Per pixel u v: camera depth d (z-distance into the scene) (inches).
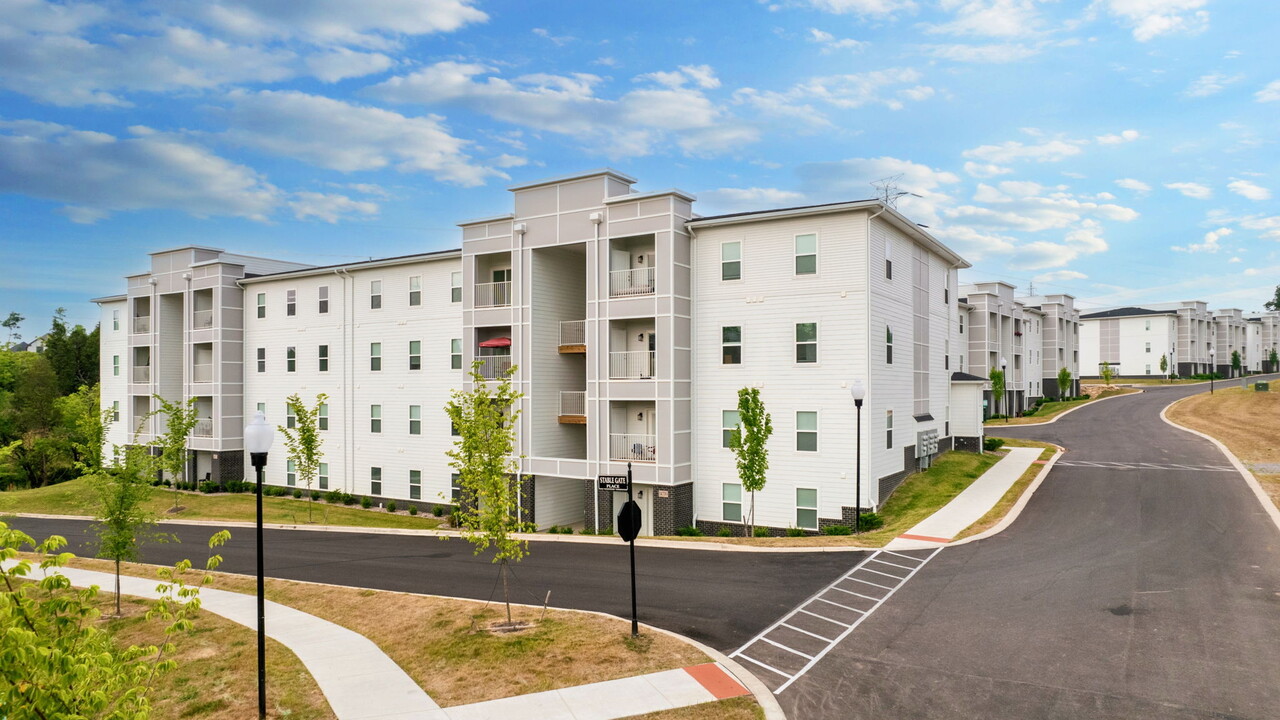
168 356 1803.6
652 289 1079.6
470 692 446.0
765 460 922.1
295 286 1587.1
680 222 1050.7
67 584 259.4
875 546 784.9
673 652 496.7
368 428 1467.8
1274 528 788.6
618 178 1110.4
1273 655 477.1
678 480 1035.3
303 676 483.8
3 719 208.1
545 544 899.4
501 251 1194.0
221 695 461.1
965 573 679.1
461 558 840.3
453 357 1354.6
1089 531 812.6
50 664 219.8
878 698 432.5
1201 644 497.4
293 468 1581.0
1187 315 3592.5
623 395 1067.3
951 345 1489.9
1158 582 630.5
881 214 982.4
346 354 1502.2
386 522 1280.8
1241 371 4069.9
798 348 1002.1
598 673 464.8
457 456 593.6
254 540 1023.0
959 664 476.7
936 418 1342.3
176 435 1408.7
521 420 1154.7
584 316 1268.5
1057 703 420.2
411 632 561.6
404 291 1424.7
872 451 970.1
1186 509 890.7
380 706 433.1
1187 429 1683.1
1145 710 409.7
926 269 1273.4
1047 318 2746.1
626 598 638.5
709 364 1058.7
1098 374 3703.3
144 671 276.4
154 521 730.8
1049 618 555.2
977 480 1139.9
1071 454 1390.3
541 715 410.6
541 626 553.3
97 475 717.9
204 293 1753.2
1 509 1449.3
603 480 543.5
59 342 2923.2
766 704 420.2
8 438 2410.2
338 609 637.9
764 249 1025.5
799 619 571.5
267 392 1630.2
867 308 961.5
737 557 775.7
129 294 1870.1
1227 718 398.9
